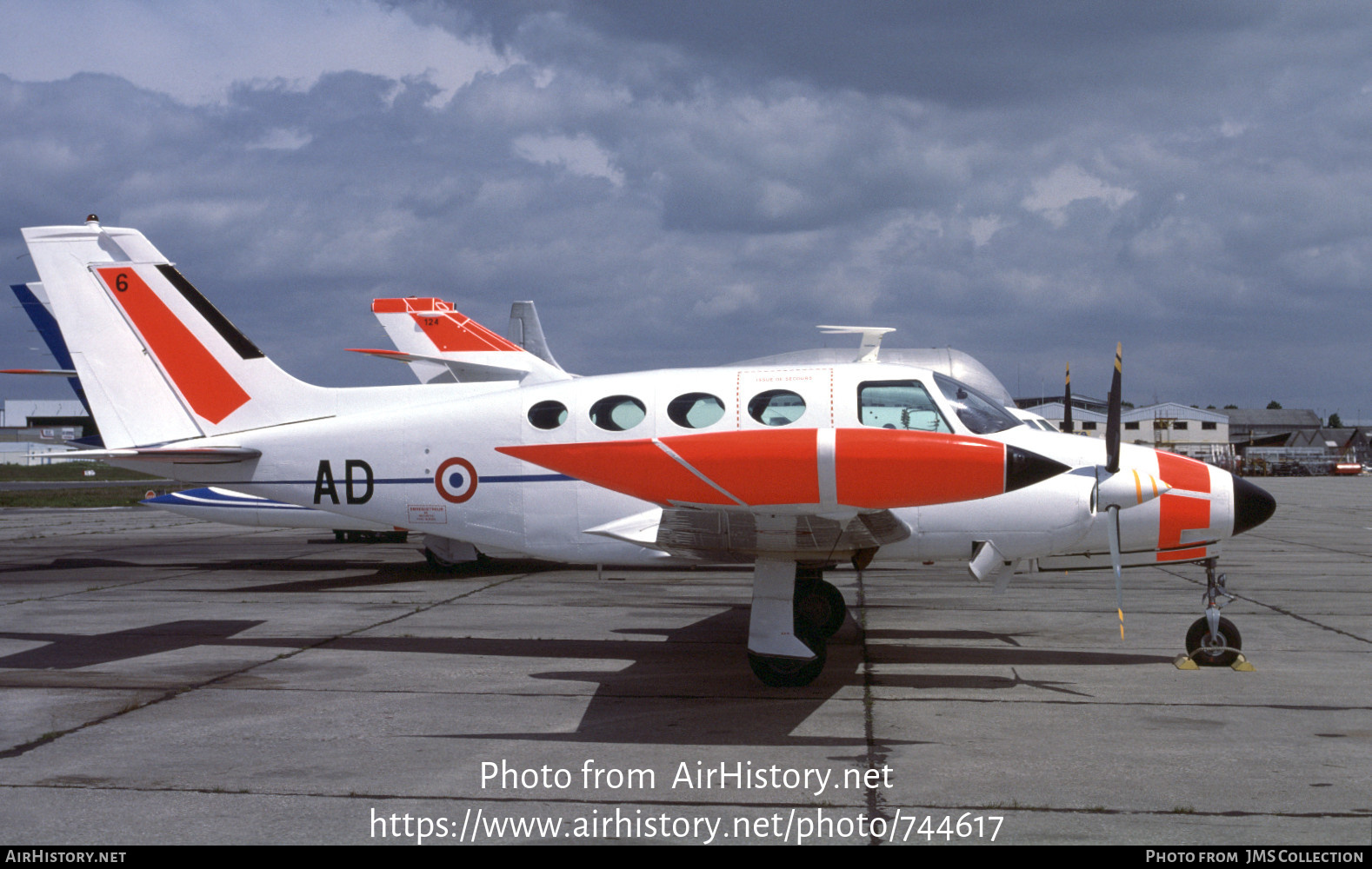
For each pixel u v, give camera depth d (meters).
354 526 12.55
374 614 9.30
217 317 10.52
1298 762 4.71
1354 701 5.89
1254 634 8.07
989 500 6.96
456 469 8.55
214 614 9.26
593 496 8.16
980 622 8.70
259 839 3.84
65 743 5.09
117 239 10.72
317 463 9.12
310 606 9.83
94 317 10.61
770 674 6.25
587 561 8.26
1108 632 8.24
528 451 5.46
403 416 8.88
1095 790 4.35
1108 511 6.86
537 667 6.93
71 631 8.40
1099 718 5.55
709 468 5.25
